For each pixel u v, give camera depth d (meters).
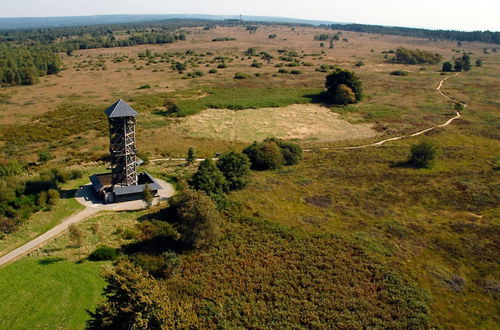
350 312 32.44
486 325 31.25
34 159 71.44
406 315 32.00
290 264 38.59
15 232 44.06
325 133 92.00
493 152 77.12
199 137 85.62
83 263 38.69
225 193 54.28
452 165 69.62
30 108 107.75
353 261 38.94
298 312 32.53
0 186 48.62
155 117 99.31
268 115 104.88
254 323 31.42
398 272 37.34
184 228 41.41
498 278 36.94
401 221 47.78
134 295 27.28
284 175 64.50
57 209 49.44
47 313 32.09
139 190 52.22
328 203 52.94
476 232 45.03
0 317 31.45
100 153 74.56
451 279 36.62
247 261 39.19
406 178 62.88
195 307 33.19
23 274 36.66
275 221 46.62
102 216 48.19
